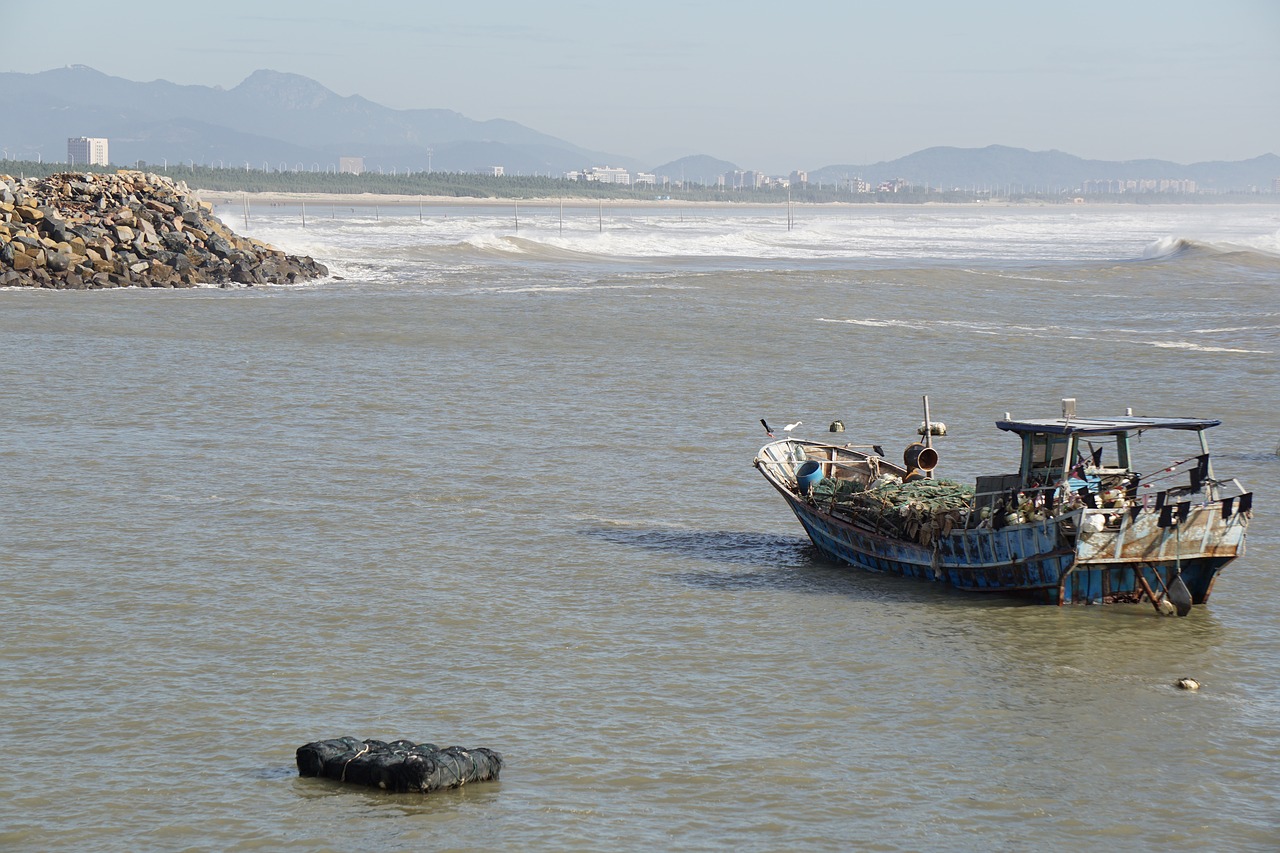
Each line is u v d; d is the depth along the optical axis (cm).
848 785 2238
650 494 4238
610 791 2202
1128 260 16350
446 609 3091
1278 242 19262
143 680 2631
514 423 5281
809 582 3400
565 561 3506
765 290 10638
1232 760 2359
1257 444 5112
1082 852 2031
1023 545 3164
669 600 3216
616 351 7300
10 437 4834
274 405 5562
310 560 3444
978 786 2245
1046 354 7475
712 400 5888
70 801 2139
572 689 2631
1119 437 3372
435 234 18962
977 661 2836
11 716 2450
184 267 10862
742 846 2031
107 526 3709
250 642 2850
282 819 2089
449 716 2491
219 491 4119
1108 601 3212
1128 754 2380
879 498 3509
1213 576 3188
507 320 8488
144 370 6400
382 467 4484
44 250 10412
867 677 2731
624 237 18912
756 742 2400
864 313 9350
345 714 2491
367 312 8794
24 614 2988
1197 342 8062
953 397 6078
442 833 2050
